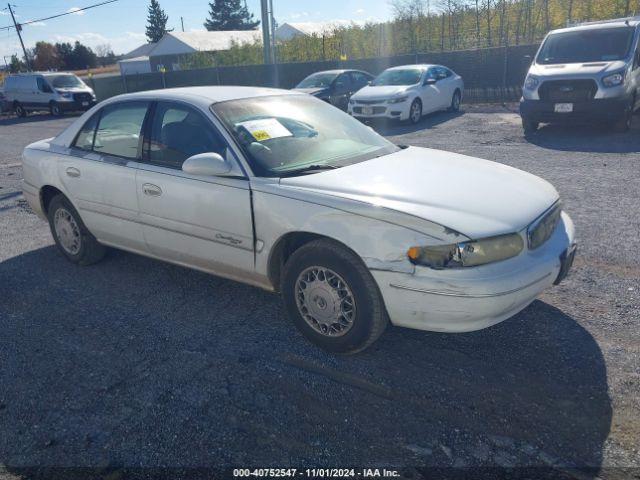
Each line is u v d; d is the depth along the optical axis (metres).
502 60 17.61
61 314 4.10
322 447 2.57
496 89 17.98
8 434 2.76
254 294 4.28
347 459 2.49
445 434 2.62
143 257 5.22
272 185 3.38
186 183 3.76
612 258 4.55
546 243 3.25
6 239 6.08
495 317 2.93
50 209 5.05
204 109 3.83
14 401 3.03
